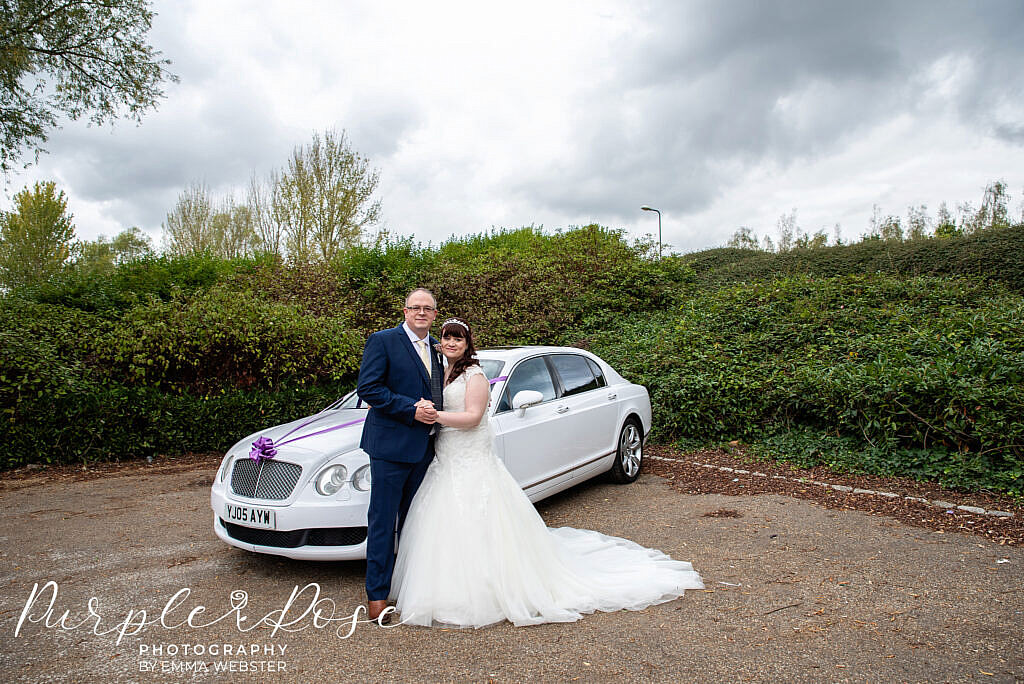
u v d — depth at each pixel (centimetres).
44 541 481
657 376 832
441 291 1282
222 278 1301
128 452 757
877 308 955
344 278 1345
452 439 361
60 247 2527
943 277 1240
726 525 493
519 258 1439
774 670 272
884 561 406
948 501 521
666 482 630
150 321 860
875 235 2625
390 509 346
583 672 275
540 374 545
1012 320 766
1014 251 1359
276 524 377
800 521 495
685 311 1152
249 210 2625
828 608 338
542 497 504
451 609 330
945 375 592
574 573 369
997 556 408
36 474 697
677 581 369
